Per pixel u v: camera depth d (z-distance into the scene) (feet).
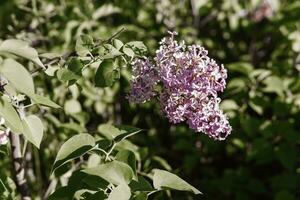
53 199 5.87
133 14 14.40
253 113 13.01
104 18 14.87
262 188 11.50
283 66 12.60
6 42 5.38
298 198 11.03
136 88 6.55
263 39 14.82
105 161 5.80
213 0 14.75
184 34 13.61
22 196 7.55
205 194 11.96
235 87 11.94
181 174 12.96
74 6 13.21
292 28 13.09
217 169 13.34
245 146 12.24
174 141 13.60
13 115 5.11
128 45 6.77
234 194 12.16
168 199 9.23
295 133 11.22
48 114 9.48
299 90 11.93
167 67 6.23
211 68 6.19
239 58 14.55
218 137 6.68
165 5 14.62
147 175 7.98
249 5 14.64
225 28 14.98
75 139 5.73
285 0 14.75
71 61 6.51
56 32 13.01
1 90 5.63
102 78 6.62
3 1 13.25
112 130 6.50
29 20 13.25
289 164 11.06
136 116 13.64
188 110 6.28
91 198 5.77
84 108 12.92
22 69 5.01
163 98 6.47
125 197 5.28
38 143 5.52
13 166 7.43
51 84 10.91
